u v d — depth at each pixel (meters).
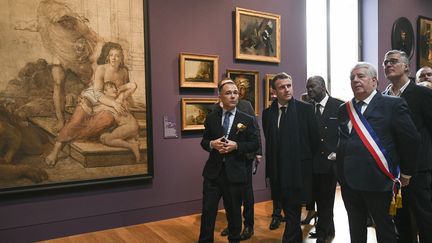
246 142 3.27
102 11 4.36
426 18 8.33
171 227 4.52
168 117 4.88
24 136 3.92
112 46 4.41
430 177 3.10
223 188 3.28
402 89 3.14
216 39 5.27
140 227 4.53
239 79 5.46
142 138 4.62
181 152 5.00
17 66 3.88
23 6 3.91
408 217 3.30
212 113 3.49
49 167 4.05
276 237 4.01
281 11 5.95
